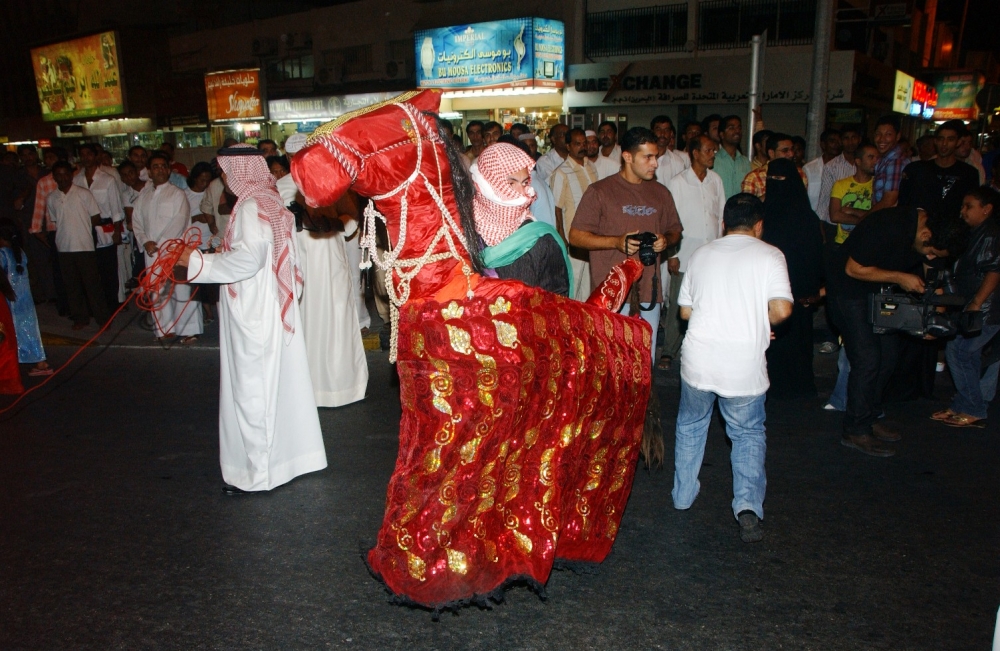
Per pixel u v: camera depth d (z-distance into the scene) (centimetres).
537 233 367
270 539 438
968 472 510
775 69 1939
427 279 340
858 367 535
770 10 1983
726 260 414
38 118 3888
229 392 486
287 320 490
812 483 496
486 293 339
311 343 647
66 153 1249
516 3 2284
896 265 510
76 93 3538
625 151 543
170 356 859
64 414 666
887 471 513
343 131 318
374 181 325
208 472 535
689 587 384
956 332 516
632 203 554
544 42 2127
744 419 420
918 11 2939
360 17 2672
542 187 641
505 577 340
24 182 1161
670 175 801
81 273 972
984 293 545
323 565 411
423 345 341
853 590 379
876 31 2267
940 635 344
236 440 490
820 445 556
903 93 2544
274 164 901
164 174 913
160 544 435
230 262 447
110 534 447
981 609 362
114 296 1041
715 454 552
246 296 466
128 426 633
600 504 394
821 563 403
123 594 385
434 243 337
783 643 340
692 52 2083
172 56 3488
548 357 348
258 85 2847
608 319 393
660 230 561
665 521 453
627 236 459
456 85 2298
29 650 341
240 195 468
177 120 3212
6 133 4156
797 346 642
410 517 336
